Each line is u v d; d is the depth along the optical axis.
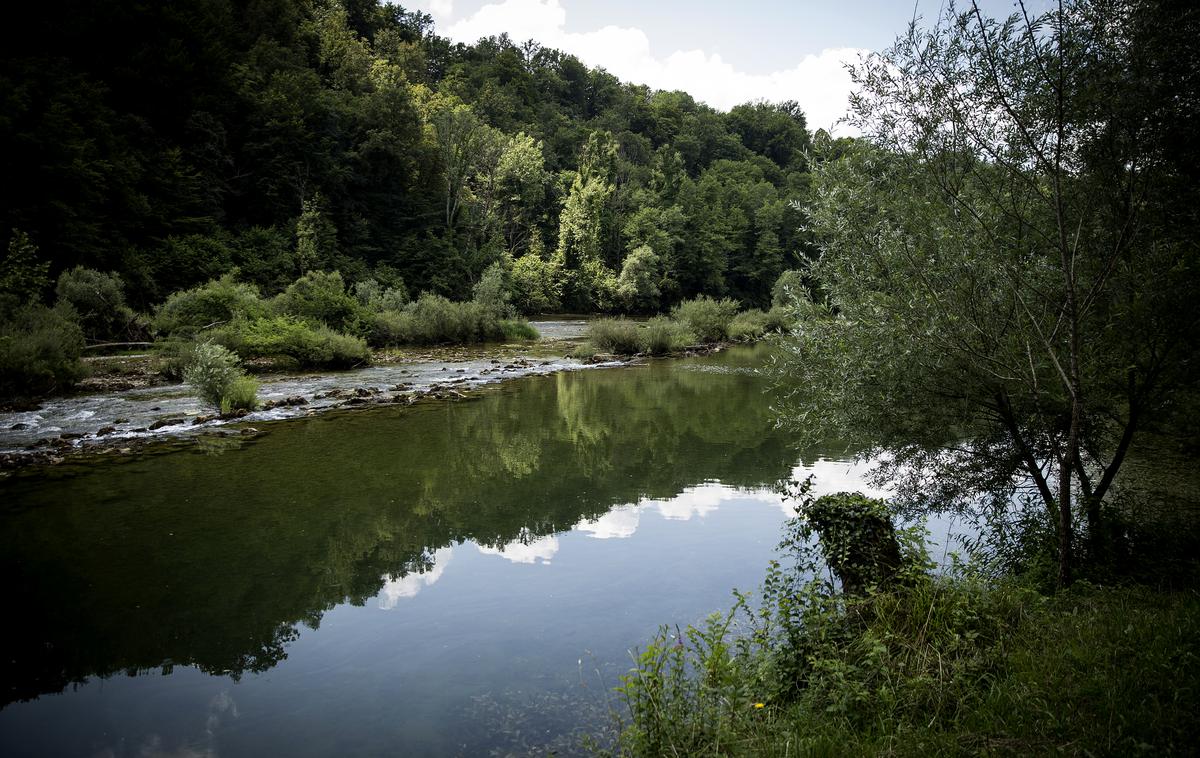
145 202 37.69
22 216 30.95
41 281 25.14
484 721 4.62
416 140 63.66
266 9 64.88
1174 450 8.44
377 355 30.94
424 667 5.43
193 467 12.02
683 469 12.25
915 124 5.91
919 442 7.01
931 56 5.66
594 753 4.18
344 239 54.09
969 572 5.28
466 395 20.59
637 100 141.00
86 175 33.75
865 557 5.37
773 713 3.91
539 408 18.52
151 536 8.62
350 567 7.69
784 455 13.33
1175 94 4.86
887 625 4.36
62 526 8.91
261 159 49.66
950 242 5.94
